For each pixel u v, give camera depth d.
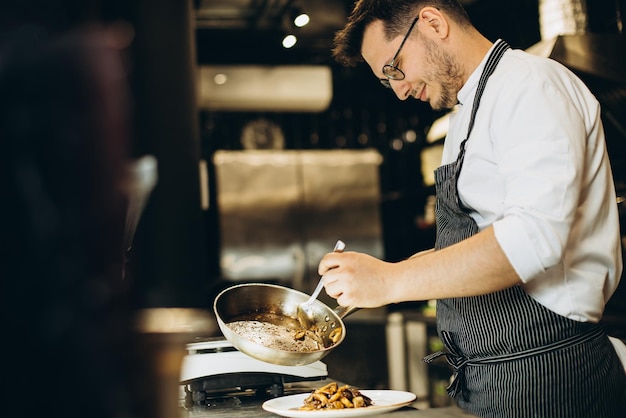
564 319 1.49
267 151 6.04
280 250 6.02
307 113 6.12
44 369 0.58
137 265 0.69
